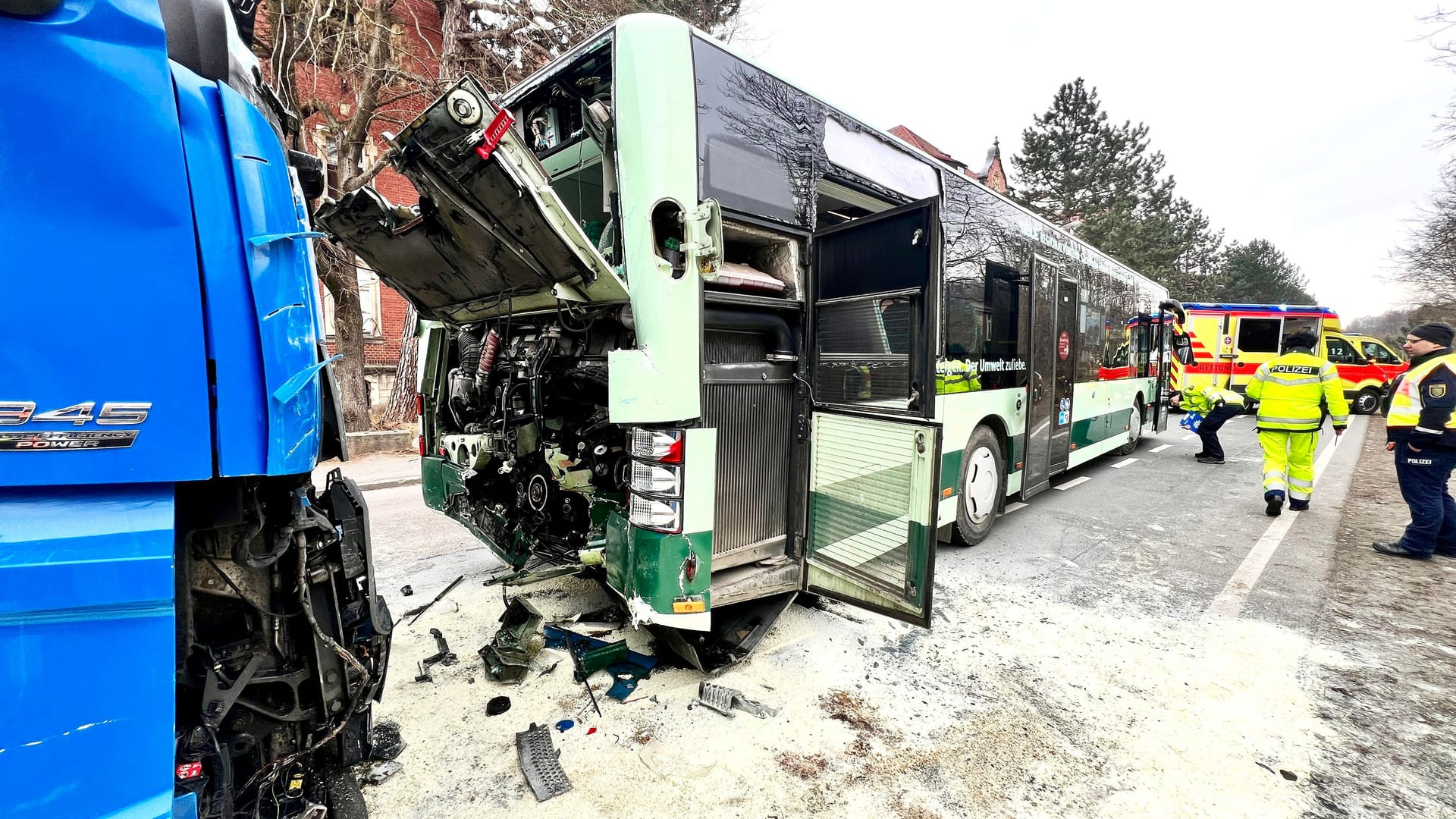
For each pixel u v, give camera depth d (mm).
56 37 1104
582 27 11242
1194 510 6801
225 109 1343
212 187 1297
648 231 2658
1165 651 3508
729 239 3180
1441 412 4895
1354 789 2381
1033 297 5949
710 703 2869
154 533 1252
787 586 3457
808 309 3438
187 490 1448
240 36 1799
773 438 3430
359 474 8492
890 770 2459
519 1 11172
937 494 2824
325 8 8758
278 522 1644
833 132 3621
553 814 2186
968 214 4938
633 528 2811
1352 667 3336
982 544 5527
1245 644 3594
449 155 2328
